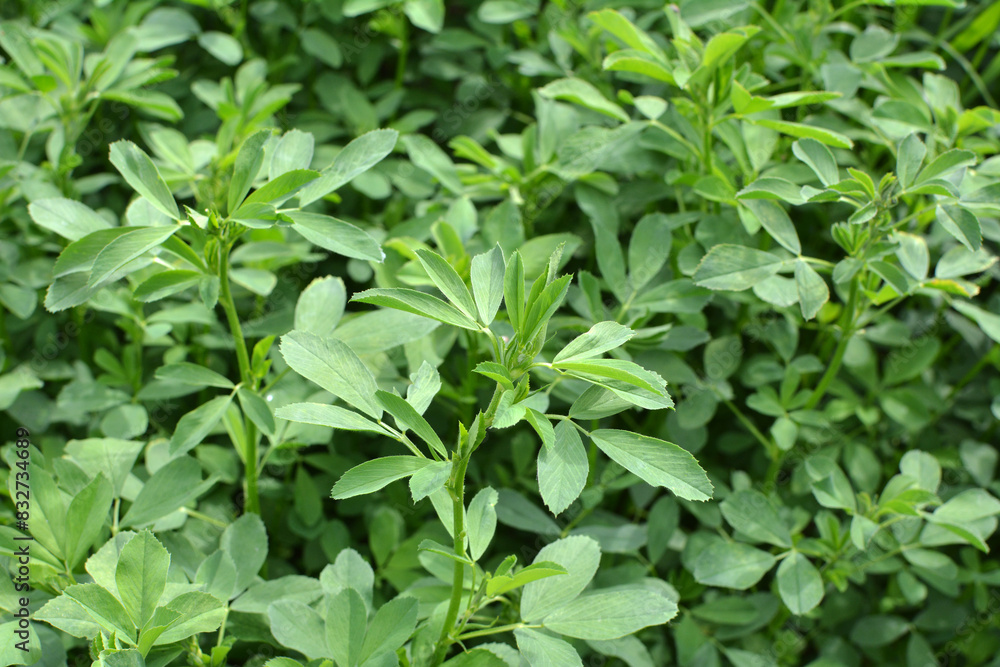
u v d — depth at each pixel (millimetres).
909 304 583
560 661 414
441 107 643
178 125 619
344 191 599
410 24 646
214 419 450
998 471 556
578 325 499
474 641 493
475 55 633
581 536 442
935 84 544
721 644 516
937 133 528
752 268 479
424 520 534
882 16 633
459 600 427
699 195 546
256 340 541
